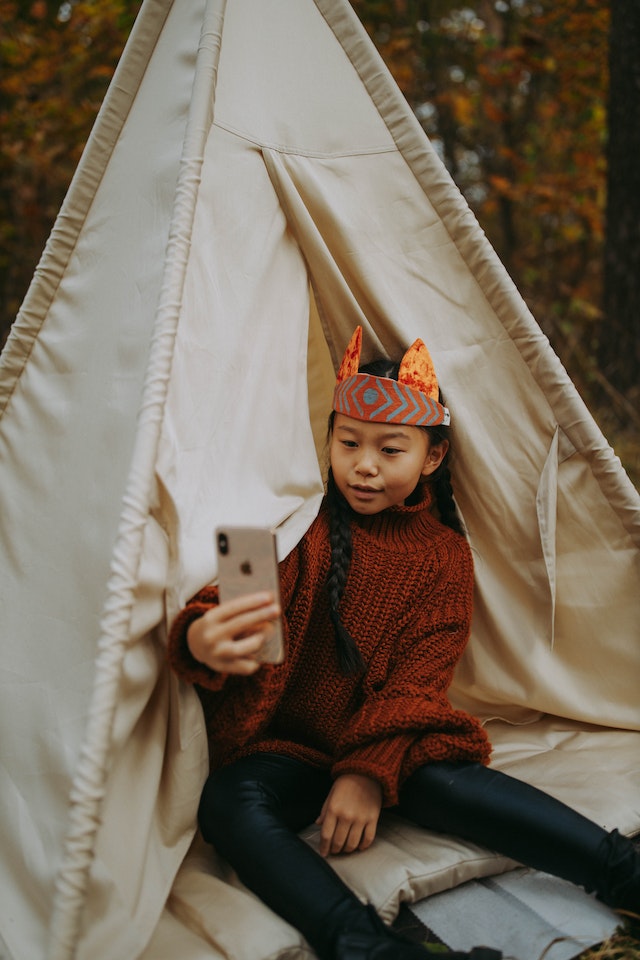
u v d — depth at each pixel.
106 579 1.67
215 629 1.55
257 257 1.98
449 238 2.10
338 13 2.06
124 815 1.64
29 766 1.67
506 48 7.81
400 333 2.11
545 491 2.15
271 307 2.01
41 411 1.97
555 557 2.24
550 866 1.70
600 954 1.59
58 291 2.04
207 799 1.77
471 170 8.80
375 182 2.08
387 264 2.10
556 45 7.19
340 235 2.06
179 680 1.70
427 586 2.01
